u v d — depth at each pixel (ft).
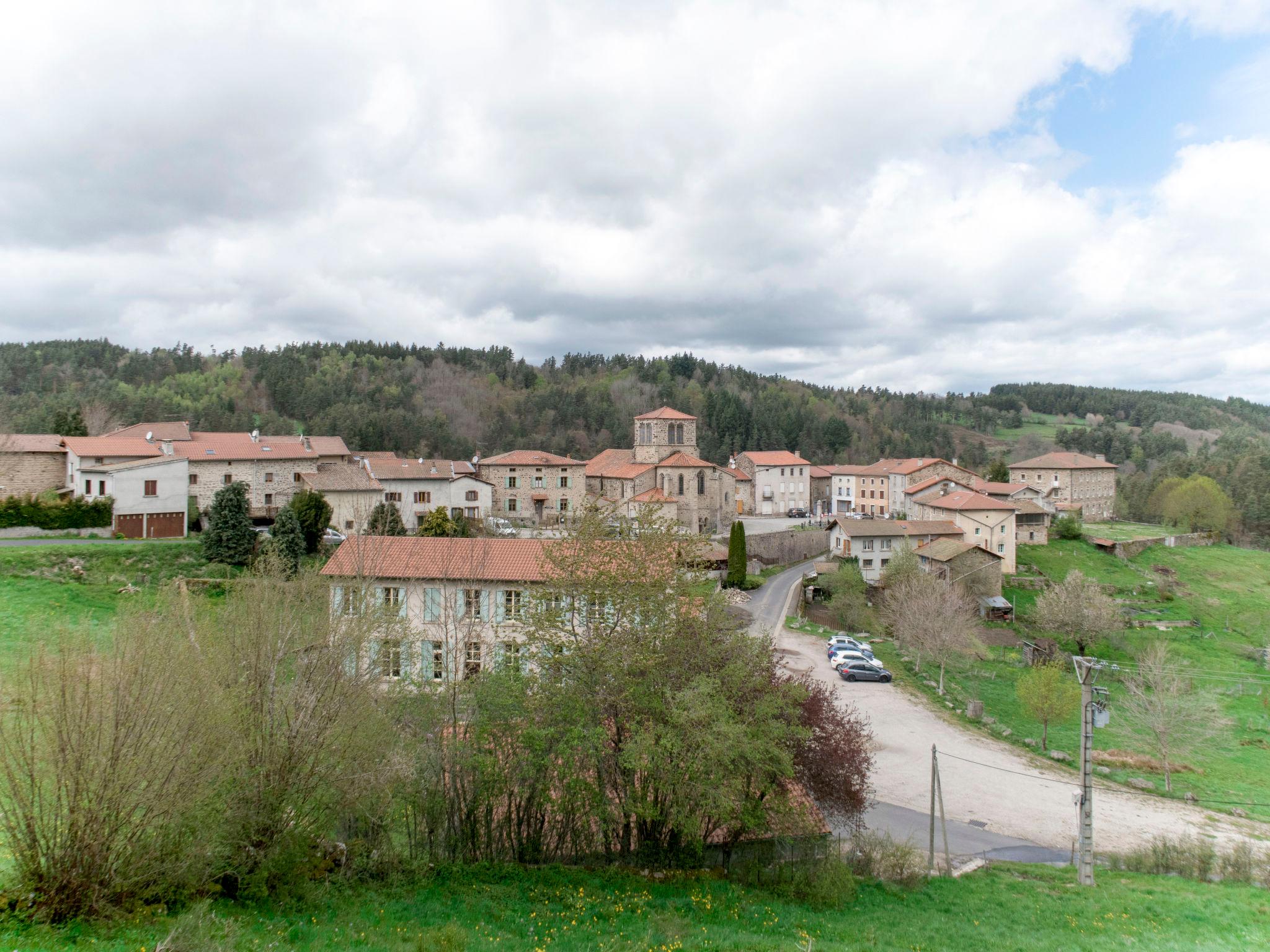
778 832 77.05
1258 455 453.99
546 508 291.99
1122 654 204.23
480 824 71.61
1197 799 109.09
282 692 59.21
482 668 74.84
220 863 52.95
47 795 46.06
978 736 129.08
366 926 53.42
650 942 54.75
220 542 164.76
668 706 67.41
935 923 63.72
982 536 267.80
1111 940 60.49
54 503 176.76
